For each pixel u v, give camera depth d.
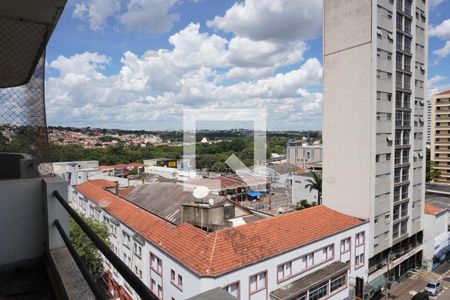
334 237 15.22
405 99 21.14
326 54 20.39
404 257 21.66
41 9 2.22
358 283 15.66
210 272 10.56
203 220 14.28
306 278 13.20
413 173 22.23
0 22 2.34
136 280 1.03
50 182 2.76
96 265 15.03
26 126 2.94
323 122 20.62
